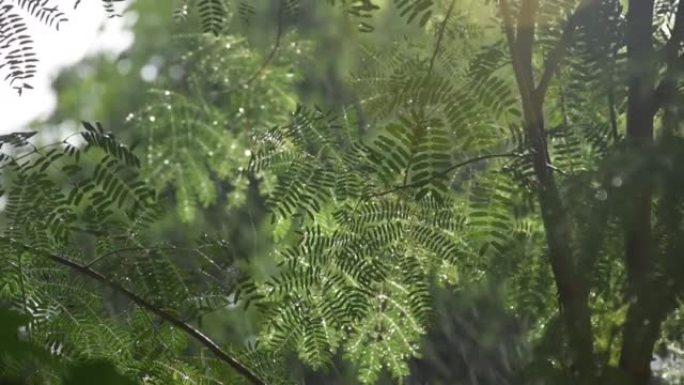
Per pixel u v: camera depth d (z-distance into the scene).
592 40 3.07
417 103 3.05
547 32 3.09
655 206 3.03
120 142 3.23
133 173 3.12
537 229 3.25
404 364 3.48
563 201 3.07
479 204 3.16
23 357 1.97
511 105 3.03
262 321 3.45
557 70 3.15
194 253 3.35
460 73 3.13
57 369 1.97
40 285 3.26
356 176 3.33
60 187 3.13
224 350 3.49
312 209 3.35
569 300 3.09
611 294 3.12
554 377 3.08
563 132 3.18
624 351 3.07
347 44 3.48
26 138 3.11
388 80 3.16
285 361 3.54
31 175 3.11
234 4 3.34
